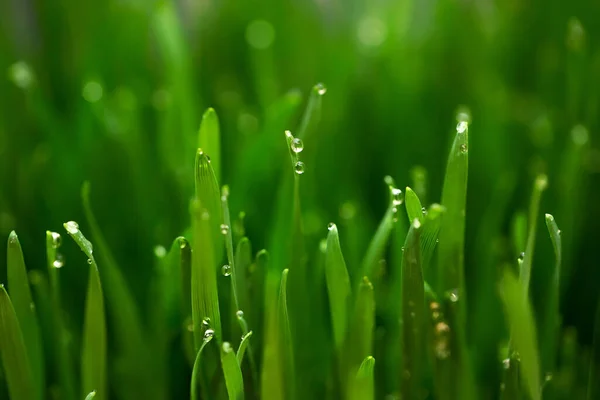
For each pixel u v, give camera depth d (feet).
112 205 0.91
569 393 0.78
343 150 0.96
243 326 0.68
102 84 0.99
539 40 1.06
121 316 0.78
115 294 0.78
